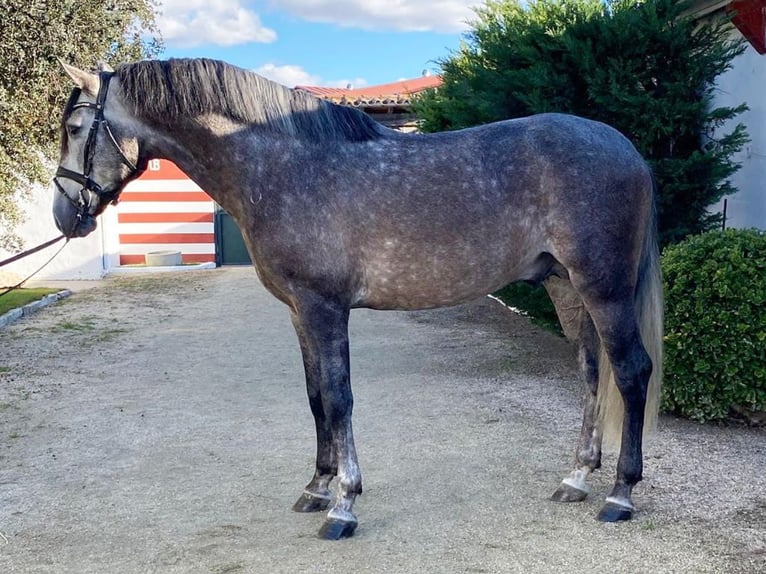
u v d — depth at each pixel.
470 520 3.25
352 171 2.99
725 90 6.49
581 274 3.02
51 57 7.09
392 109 13.16
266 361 6.87
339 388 3.01
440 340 7.69
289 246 2.92
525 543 3.02
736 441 4.23
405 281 3.03
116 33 7.49
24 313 9.53
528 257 3.12
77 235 3.16
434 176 3.01
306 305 2.97
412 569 2.82
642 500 3.40
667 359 4.49
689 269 4.45
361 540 3.08
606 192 2.99
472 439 4.40
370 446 4.32
